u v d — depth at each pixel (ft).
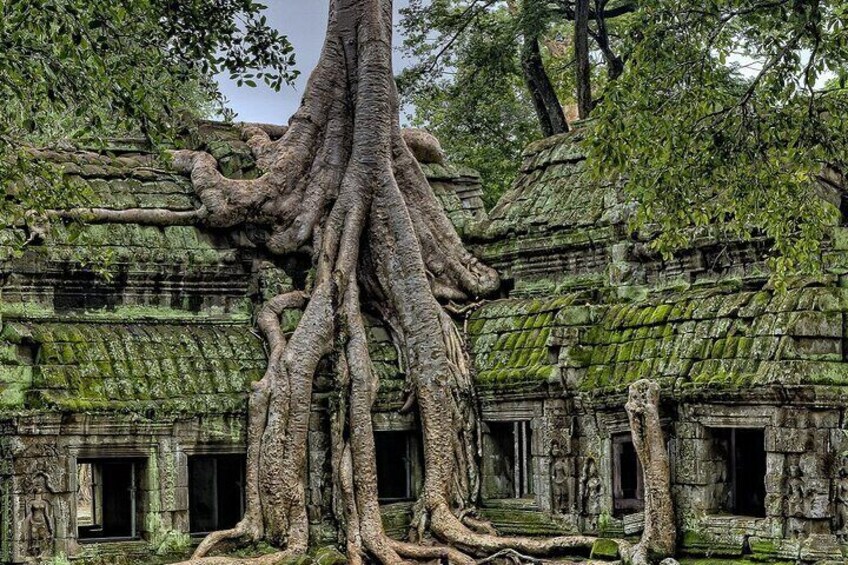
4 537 80.38
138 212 89.56
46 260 85.10
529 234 95.76
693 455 80.64
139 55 69.67
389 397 90.68
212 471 87.35
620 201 90.94
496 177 133.69
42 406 80.69
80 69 67.10
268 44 77.25
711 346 80.69
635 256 89.25
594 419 86.43
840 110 74.38
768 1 76.38
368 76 95.35
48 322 85.10
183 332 88.79
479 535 87.20
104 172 90.38
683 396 80.48
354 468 87.45
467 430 91.04
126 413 82.94
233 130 97.55
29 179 80.94
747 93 73.87
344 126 95.76
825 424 76.43
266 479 85.87
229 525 87.86
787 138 74.69
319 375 89.04
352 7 96.78
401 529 89.92
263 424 86.74
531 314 91.76
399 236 93.40
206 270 90.63
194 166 92.53
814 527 76.02
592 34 129.49
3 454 80.69
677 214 75.41
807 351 76.89
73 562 81.46
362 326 90.58
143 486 84.74
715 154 74.23
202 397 85.81
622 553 80.69
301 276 93.71
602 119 73.87
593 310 88.79
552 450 87.76
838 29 72.02
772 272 80.53
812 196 75.87
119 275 87.76
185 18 75.72
